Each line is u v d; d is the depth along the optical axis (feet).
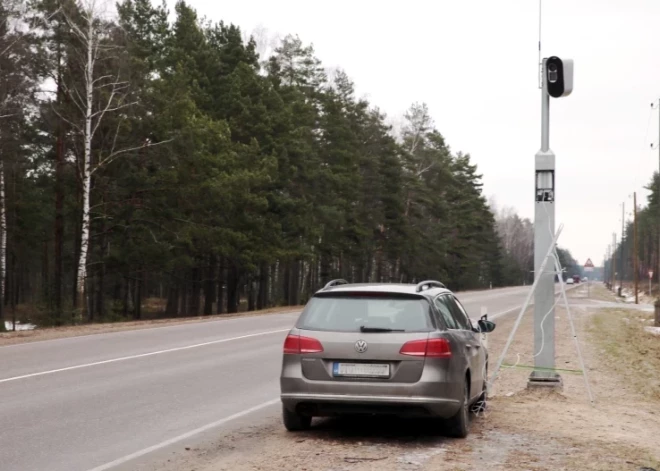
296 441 29.89
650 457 28.02
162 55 172.04
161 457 27.63
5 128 122.01
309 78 221.05
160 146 133.39
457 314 33.78
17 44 115.96
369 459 26.55
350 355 28.84
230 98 166.61
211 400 40.24
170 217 142.20
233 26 180.75
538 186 44.27
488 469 25.23
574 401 42.75
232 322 99.71
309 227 180.24
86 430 32.30
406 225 254.88
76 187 137.49
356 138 223.10
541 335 44.39
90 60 117.50
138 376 48.62
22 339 72.13
